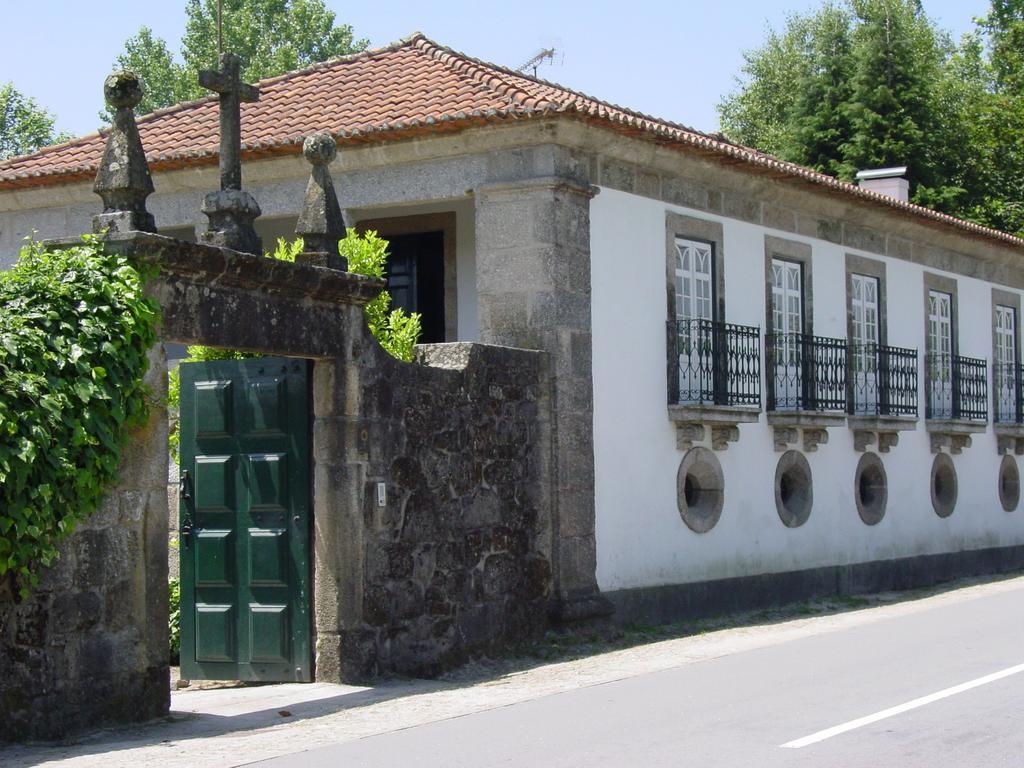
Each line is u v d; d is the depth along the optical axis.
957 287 22.45
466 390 12.03
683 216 15.70
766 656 11.80
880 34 36.66
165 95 46.06
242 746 7.95
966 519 22.27
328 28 46.41
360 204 14.49
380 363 10.88
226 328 9.42
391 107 14.62
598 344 14.13
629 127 13.81
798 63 44.06
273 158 14.73
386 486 10.86
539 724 8.50
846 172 36.06
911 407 20.17
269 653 10.62
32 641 8.07
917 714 8.47
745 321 16.86
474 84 14.56
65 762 7.45
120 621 8.60
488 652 12.09
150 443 8.82
